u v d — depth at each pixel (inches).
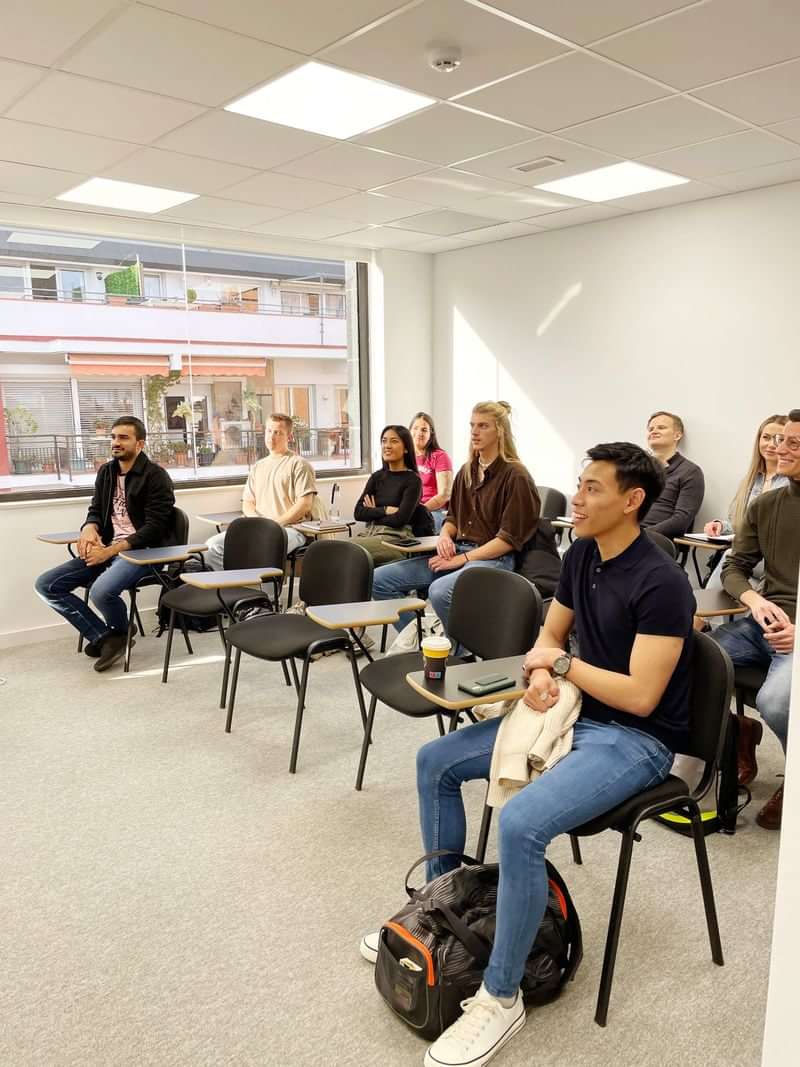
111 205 186.1
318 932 81.2
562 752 70.8
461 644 106.2
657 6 94.2
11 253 188.1
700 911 83.7
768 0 92.9
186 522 180.7
